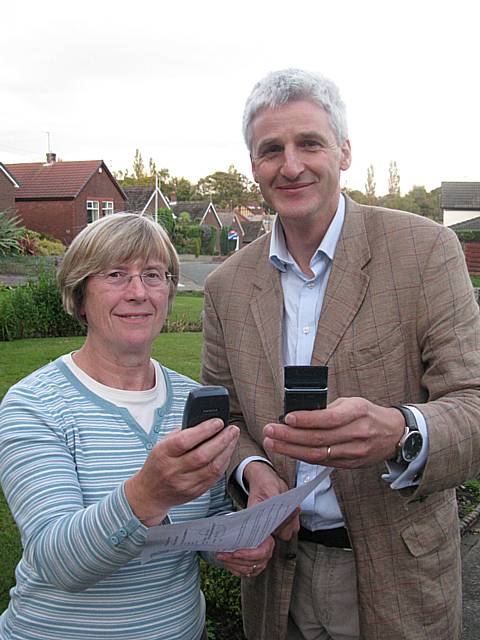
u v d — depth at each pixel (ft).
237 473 7.18
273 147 6.74
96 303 6.36
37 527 5.33
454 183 165.78
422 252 6.53
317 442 5.26
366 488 6.68
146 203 160.35
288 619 7.83
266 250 7.49
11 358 33.91
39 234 121.80
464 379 6.12
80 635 5.82
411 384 6.61
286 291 7.25
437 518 6.91
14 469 5.68
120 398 6.38
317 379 5.19
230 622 11.25
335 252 6.88
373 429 5.41
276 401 7.02
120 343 6.35
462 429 5.89
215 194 344.90
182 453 4.53
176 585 6.24
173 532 5.16
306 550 7.35
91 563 4.98
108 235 6.26
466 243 116.78
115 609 5.89
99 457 6.04
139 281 6.32
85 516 5.07
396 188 343.26
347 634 7.27
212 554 7.00
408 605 6.70
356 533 6.75
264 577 7.41
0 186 118.32
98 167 134.82
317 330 6.81
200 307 59.52
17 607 5.99
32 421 5.88
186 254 168.14
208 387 4.82
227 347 7.48
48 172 134.51
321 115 6.64
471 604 12.90
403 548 6.70
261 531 6.02
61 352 36.17
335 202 6.95
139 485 4.79
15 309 42.34
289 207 6.77
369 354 6.54
